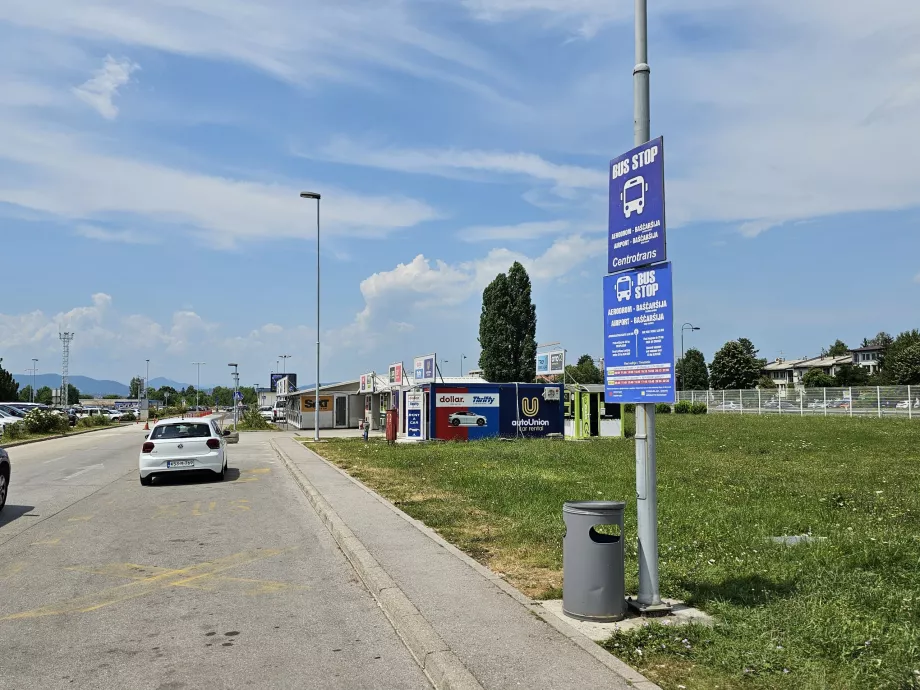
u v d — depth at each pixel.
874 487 13.37
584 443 26.11
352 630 5.70
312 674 4.76
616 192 6.39
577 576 5.58
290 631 5.68
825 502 11.41
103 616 6.09
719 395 70.31
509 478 14.57
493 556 8.03
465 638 5.10
